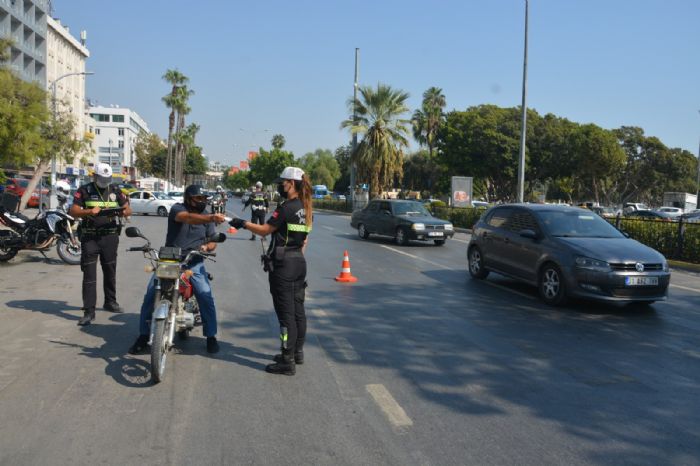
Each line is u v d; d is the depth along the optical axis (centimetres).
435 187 7844
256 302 875
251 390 500
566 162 5744
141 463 365
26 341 632
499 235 1075
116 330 684
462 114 5881
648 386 535
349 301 907
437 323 770
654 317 843
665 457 389
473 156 5784
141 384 507
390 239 2148
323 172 10625
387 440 406
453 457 382
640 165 6569
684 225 1564
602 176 5888
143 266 1225
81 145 2773
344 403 474
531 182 6119
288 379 531
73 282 1009
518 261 1003
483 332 725
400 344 661
